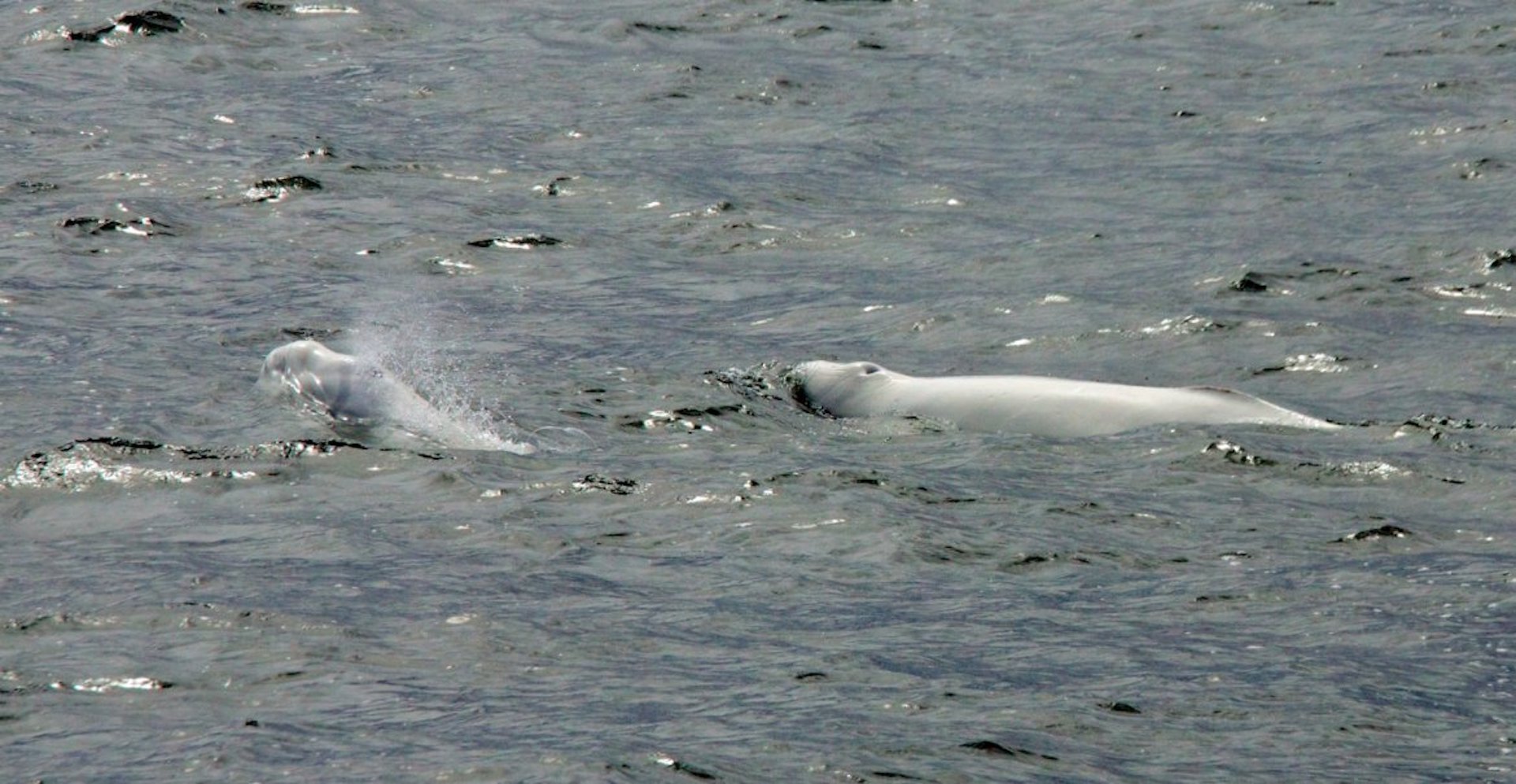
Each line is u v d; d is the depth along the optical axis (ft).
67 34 228.22
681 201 172.04
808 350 126.31
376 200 169.17
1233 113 205.16
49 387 110.22
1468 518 87.51
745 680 64.44
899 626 71.10
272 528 84.69
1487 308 134.21
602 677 64.69
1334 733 59.88
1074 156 190.39
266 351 120.26
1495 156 179.93
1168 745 58.65
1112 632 70.54
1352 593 75.51
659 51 236.84
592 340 127.13
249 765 56.24
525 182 178.40
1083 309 135.33
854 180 181.68
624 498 89.71
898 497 89.81
